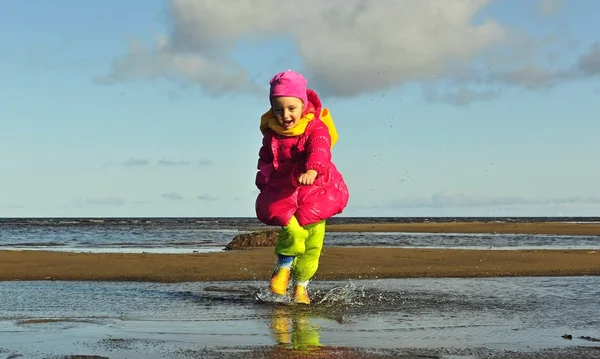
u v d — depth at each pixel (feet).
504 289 22.52
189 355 11.50
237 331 14.14
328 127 19.92
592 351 12.14
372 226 151.74
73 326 14.80
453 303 18.94
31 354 11.68
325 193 19.66
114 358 11.28
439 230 122.11
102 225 178.60
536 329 14.65
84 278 25.66
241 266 29.45
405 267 29.81
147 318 16.05
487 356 11.61
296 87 18.78
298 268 19.66
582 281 25.32
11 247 62.54
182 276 26.08
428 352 11.89
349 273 27.55
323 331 14.19
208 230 132.57
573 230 121.08
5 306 18.22
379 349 12.12
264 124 19.74
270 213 19.40
